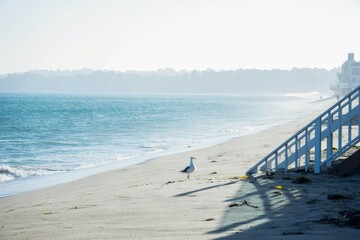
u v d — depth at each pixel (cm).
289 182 1476
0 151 3784
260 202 1177
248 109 13375
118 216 1125
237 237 838
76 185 2094
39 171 2700
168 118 8875
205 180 1661
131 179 2091
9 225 1136
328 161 1692
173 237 872
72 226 1051
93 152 3666
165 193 1417
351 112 1622
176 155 3105
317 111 10075
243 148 3162
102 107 14988
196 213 1094
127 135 5272
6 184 2283
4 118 8806
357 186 1373
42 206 1455
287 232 848
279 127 5553
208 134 5206
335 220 931
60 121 8031
